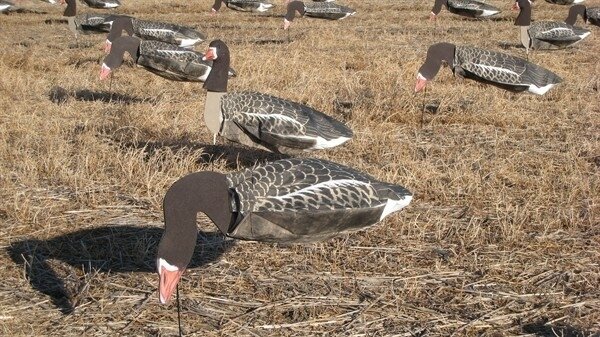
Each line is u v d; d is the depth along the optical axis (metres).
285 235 3.29
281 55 8.81
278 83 7.24
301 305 3.48
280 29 11.50
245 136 4.55
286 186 3.29
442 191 4.53
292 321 3.38
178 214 3.03
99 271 3.71
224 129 4.54
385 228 4.11
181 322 3.36
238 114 4.48
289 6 10.35
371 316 3.42
